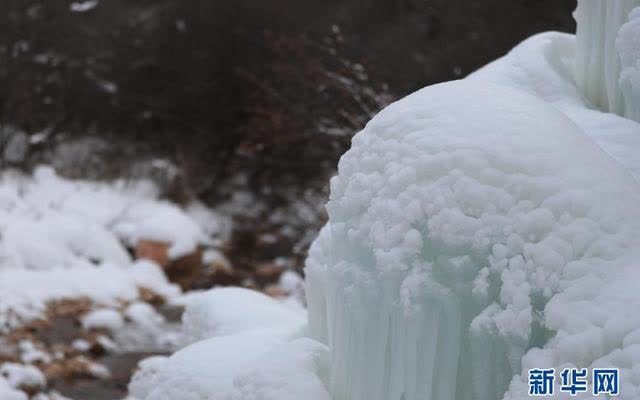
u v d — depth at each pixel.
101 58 17.67
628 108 3.36
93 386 9.07
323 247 3.49
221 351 3.69
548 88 3.63
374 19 16.17
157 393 3.64
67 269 12.88
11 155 16.11
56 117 16.94
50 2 17.19
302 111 14.15
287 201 16.80
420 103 3.00
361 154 3.05
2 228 13.20
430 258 2.79
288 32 17.00
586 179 2.75
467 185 2.76
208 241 16.12
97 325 11.09
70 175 16.36
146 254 14.15
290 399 3.14
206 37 17.94
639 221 2.68
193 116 17.95
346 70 11.87
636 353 2.45
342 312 3.06
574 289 2.61
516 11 14.55
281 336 3.87
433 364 2.80
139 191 16.70
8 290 11.59
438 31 14.92
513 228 2.70
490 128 2.85
